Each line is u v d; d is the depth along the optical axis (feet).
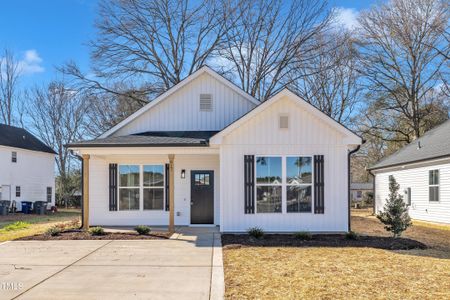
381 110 100.58
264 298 18.95
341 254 29.78
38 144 109.91
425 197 59.47
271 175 40.27
